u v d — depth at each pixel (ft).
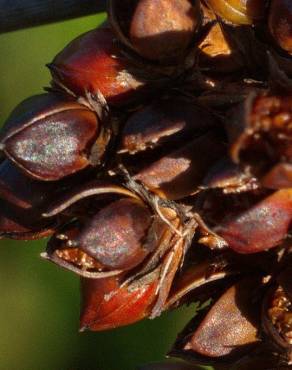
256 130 0.25
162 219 0.27
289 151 0.25
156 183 0.27
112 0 0.28
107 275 0.27
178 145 0.27
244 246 0.26
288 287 0.27
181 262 0.28
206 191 0.26
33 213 0.28
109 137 0.27
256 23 0.28
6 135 0.27
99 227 0.27
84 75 0.28
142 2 0.27
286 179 0.25
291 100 0.26
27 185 0.28
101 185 0.27
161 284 0.27
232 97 0.27
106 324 0.28
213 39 0.28
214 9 0.28
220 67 0.28
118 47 0.28
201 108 0.27
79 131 0.27
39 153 0.27
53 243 0.27
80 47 0.28
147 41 0.27
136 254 0.27
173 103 0.27
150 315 0.28
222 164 0.26
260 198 0.26
